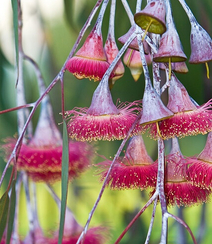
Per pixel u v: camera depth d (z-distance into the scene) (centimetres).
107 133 70
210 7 93
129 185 72
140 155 72
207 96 97
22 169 86
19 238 92
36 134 87
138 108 71
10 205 71
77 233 88
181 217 104
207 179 70
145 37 68
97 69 71
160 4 66
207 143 71
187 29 95
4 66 107
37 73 87
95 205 67
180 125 69
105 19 96
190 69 98
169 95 70
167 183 72
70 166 87
